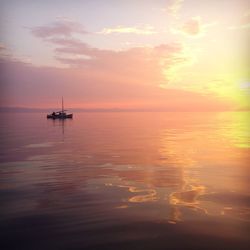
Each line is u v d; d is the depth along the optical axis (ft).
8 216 19.19
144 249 14.58
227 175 31.12
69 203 21.91
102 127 125.90
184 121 182.60
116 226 17.44
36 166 37.22
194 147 56.08
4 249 14.78
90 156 45.78
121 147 57.16
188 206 21.12
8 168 35.81
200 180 29.01
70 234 16.37
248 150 51.24
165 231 16.72
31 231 16.79
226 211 20.01
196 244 15.14
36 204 21.68
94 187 26.66
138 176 31.22
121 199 22.91
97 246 14.94
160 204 21.62
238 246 14.92
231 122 168.86
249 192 24.61
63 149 54.34
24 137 79.36
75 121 187.73
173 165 37.52
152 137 78.59
